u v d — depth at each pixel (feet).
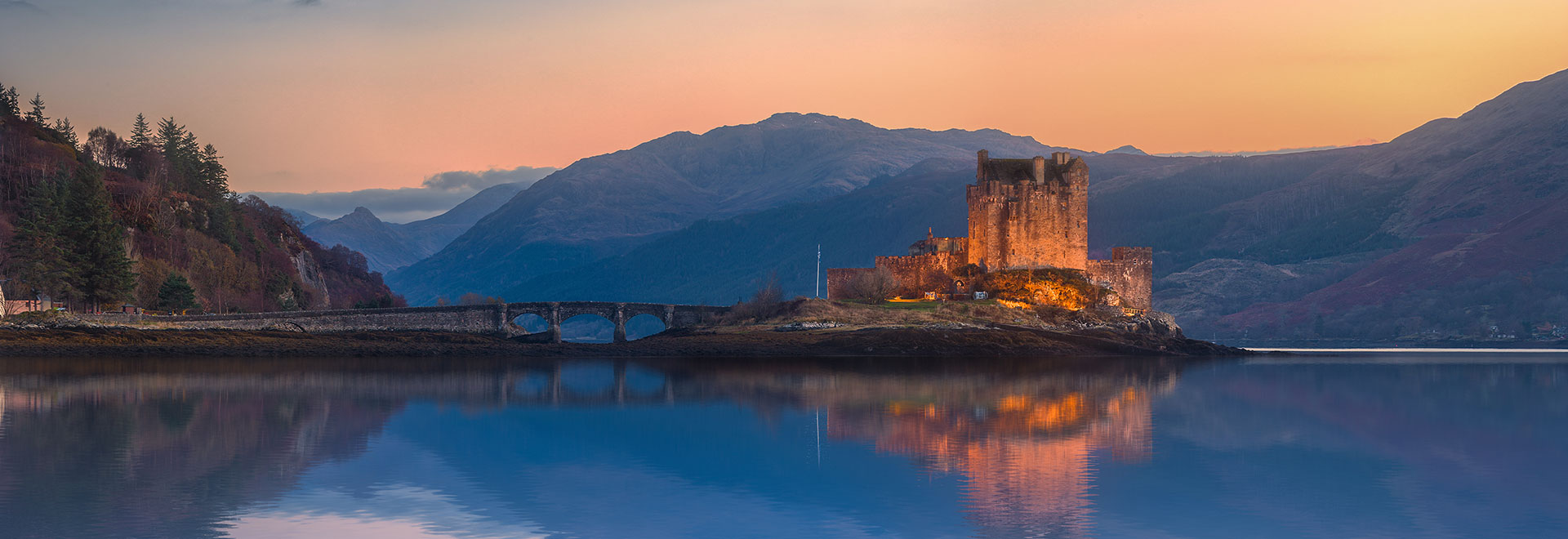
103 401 364.17
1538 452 288.10
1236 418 347.77
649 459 270.26
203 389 405.18
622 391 417.69
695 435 306.76
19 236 591.78
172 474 244.83
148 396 379.96
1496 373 598.34
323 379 451.94
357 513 215.31
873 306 648.38
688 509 221.87
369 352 590.14
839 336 605.31
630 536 203.41
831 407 369.30
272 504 220.64
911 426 324.60
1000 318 623.77
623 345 633.20
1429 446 297.33
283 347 573.74
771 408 366.02
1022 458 272.72
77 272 590.14
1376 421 347.36
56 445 279.08
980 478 249.75
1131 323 655.76
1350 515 219.61
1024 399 393.09
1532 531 209.56
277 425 315.58
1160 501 228.63
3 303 569.23
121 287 606.14
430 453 274.57
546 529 206.69
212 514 212.02
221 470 250.78
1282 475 254.68
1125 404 381.19
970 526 210.38
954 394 412.77
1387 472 260.01
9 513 210.59
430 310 642.22
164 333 565.53
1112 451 284.00
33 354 525.34
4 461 258.37
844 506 223.71
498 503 224.53
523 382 451.94
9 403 355.97
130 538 196.44
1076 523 212.43
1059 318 637.30
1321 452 286.05
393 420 330.75
